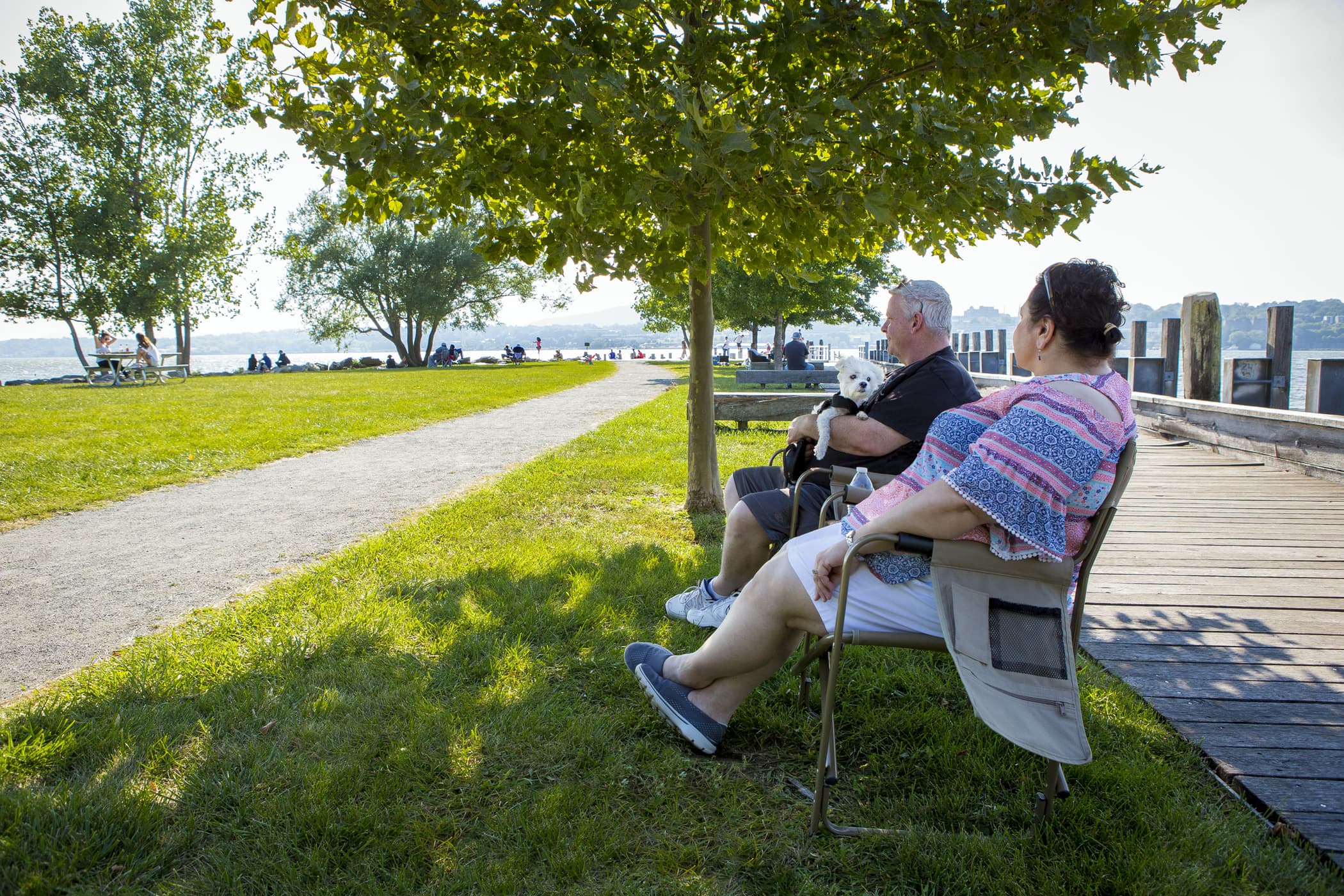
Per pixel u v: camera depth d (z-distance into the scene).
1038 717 1.82
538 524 5.70
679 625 3.69
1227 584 4.37
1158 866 1.99
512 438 10.85
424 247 47.34
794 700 2.94
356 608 3.79
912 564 2.12
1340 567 4.69
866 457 3.14
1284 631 3.63
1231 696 2.96
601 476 7.56
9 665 3.29
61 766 2.40
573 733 2.66
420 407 15.09
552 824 2.16
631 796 2.37
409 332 50.34
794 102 3.80
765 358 30.41
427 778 2.39
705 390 5.92
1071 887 1.95
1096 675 3.13
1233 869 1.99
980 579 1.94
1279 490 7.25
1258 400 9.77
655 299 30.98
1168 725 2.75
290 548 5.17
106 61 33.31
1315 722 2.75
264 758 2.46
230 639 3.46
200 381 26.02
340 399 17.05
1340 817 2.18
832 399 3.22
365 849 2.07
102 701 2.81
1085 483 1.89
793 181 4.20
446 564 4.62
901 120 3.76
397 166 3.95
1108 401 1.92
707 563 4.66
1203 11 3.76
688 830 2.21
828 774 2.24
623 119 3.77
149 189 34.59
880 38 3.85
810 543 2.33
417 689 2.96
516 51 3.94
